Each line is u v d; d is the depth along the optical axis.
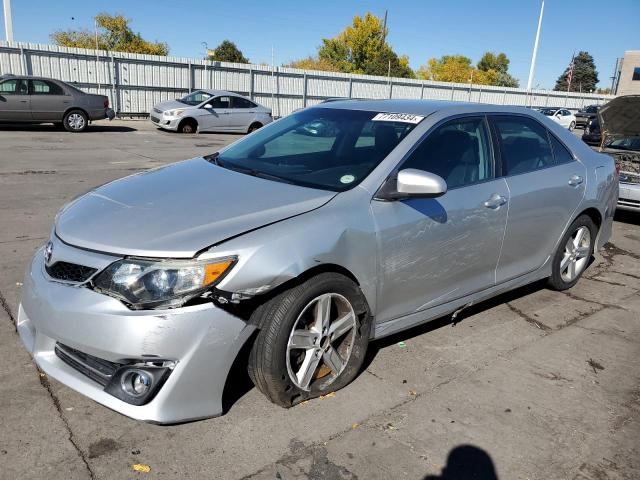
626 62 54.91
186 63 24.73
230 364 2.57
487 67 97.19
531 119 4.31
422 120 3.54
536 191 4.02
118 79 23.05
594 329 4.16
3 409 2.76
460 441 2.74
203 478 2.39
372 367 3.39
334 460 2.55
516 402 3.12
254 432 2.71
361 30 65.31
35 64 20.97
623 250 6.49
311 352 2.86
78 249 2.60
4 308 3.86
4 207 6.73
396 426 2.83
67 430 2.64
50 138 14.59
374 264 3.02
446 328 4.01
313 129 3.81
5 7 21.06
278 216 2.75
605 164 4.88
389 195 3.09
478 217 3.55
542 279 4.89
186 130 18.88
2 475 2.33
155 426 2.70
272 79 27.86
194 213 2.75
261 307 2.67
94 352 2.44
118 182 3.42
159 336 2.38
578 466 2.62
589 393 3.26
